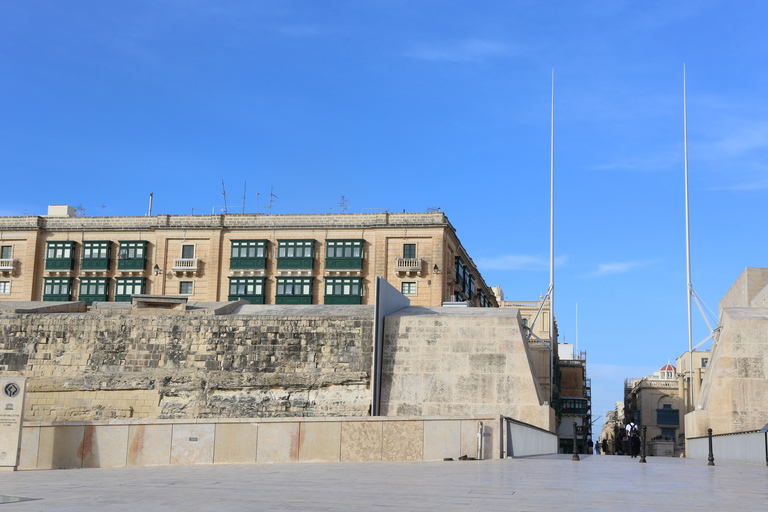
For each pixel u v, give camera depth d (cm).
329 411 4122
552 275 6431
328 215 7181
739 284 5869
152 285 7262
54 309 5122
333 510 1180
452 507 1212
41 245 7494
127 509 1207
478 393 3881
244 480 1770
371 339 4297
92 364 4478
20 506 1253
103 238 7450
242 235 7250
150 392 4294
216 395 4256
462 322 4038
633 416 10706
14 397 2586
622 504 1277
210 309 4762
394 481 1684
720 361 3712
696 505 1284
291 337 4384
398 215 7050
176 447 2491
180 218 7338
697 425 3678
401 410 3906
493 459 2423
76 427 2577
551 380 5934
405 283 6919
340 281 7012
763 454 2556
